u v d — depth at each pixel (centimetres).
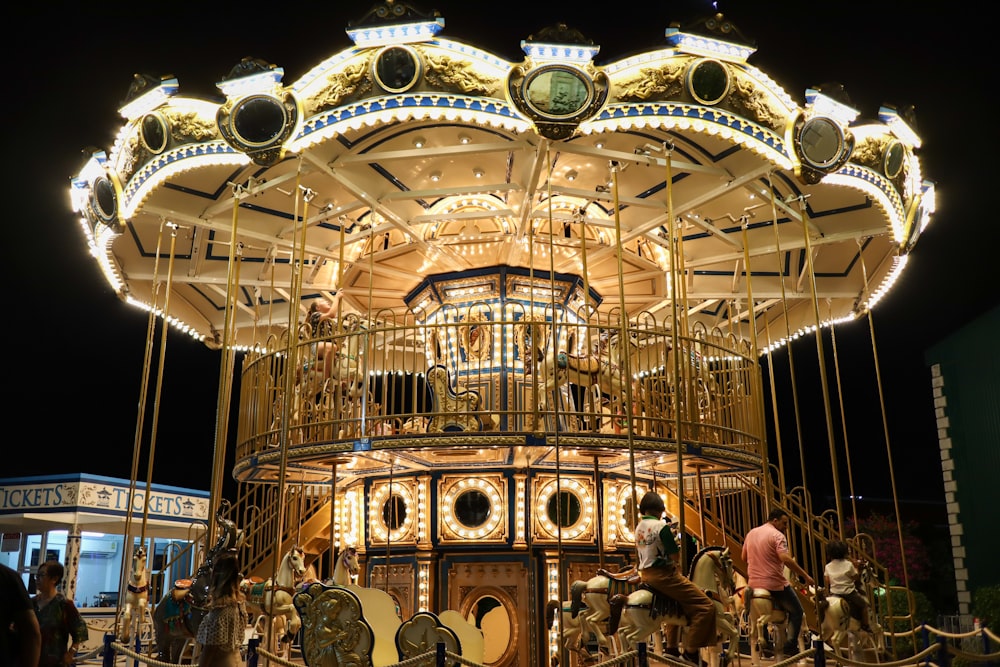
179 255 1456
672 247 987
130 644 1230
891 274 1438
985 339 1923
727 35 991
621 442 1046
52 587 807
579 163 1189
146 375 1199
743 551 1044
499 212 1241
